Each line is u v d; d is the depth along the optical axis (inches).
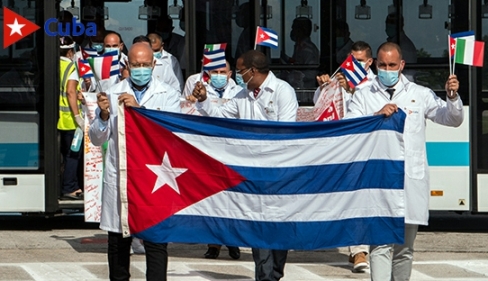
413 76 480.4
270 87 334.0
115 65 352.2
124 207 297.7
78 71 430.9
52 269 385.7
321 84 378.0
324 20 478.3
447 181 475.5
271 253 322.0
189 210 302.8
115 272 302.7
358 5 478.3
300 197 306.2
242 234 306.2
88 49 425.7
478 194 475.8
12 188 481.1
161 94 309.6
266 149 306.2
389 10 478.6
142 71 301.0
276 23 480.1
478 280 370.9
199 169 303.9
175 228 301.0
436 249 445.1
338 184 305.9
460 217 560.4
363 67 375.2
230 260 416.2
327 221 306.5
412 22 479.2
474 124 476.1
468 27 477.1
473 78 476.7
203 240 303.7
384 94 310.7
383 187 303.6
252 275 378.0
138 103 307.0
